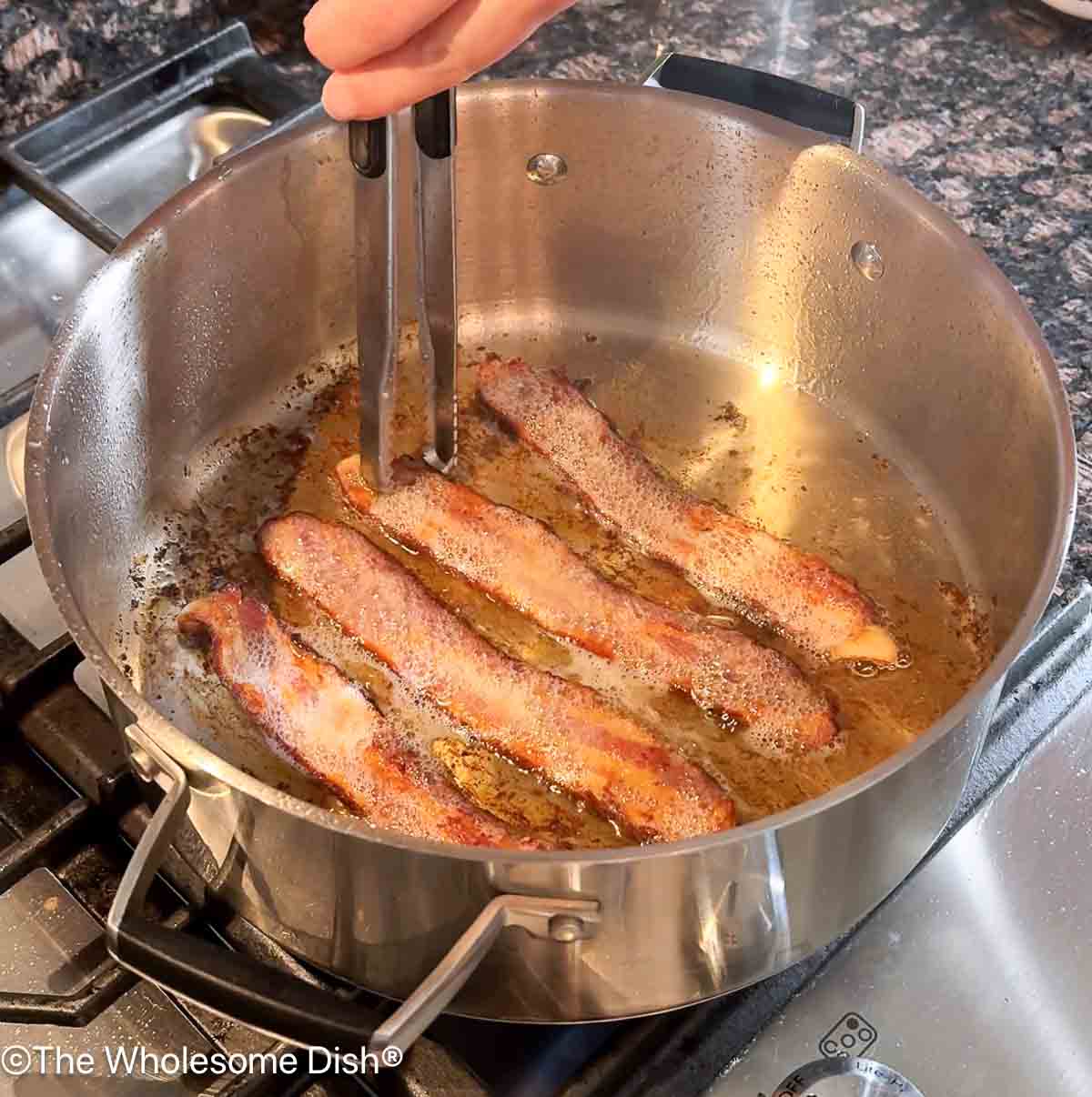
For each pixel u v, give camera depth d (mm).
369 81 322
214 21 604
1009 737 408
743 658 439
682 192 491
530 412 502
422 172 416
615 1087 346
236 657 430
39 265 542
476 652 439
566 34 635
